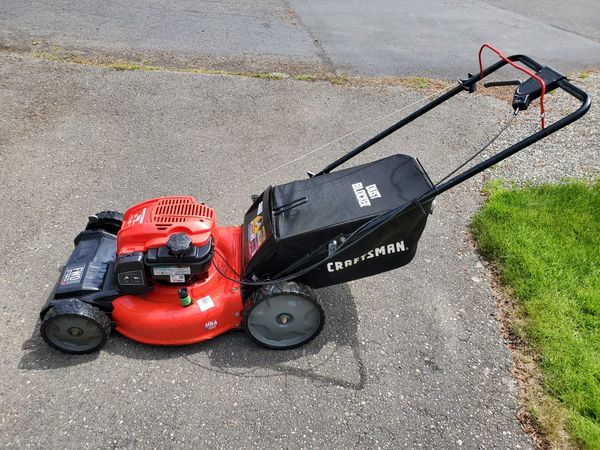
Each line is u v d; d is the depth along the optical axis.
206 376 1.28
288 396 1.25
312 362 1.34
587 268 1.64
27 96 2.30
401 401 1.27
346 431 1.20
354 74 2.80
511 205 1.89
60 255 1.58
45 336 1.26
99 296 1.28
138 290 1.27
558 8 4.09
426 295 1.56
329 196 1.29
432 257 1.70
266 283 1.24
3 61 2.52
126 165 1.98
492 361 1.38
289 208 1.27
